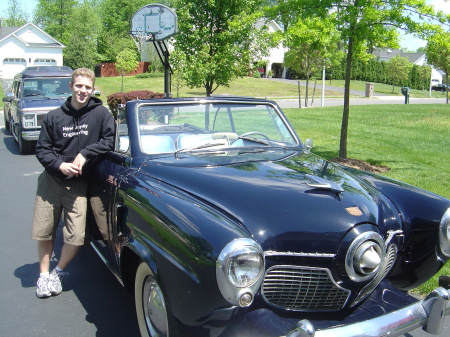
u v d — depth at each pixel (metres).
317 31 8.22
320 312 2.66
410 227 3.12
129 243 2.96
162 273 2.57
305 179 3.06
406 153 9.98
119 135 3.97
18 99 11.70
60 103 11.24
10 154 11.27
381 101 33.22
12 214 6.42
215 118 4.07
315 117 17.55
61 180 3.70
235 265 2.25
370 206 2.88
